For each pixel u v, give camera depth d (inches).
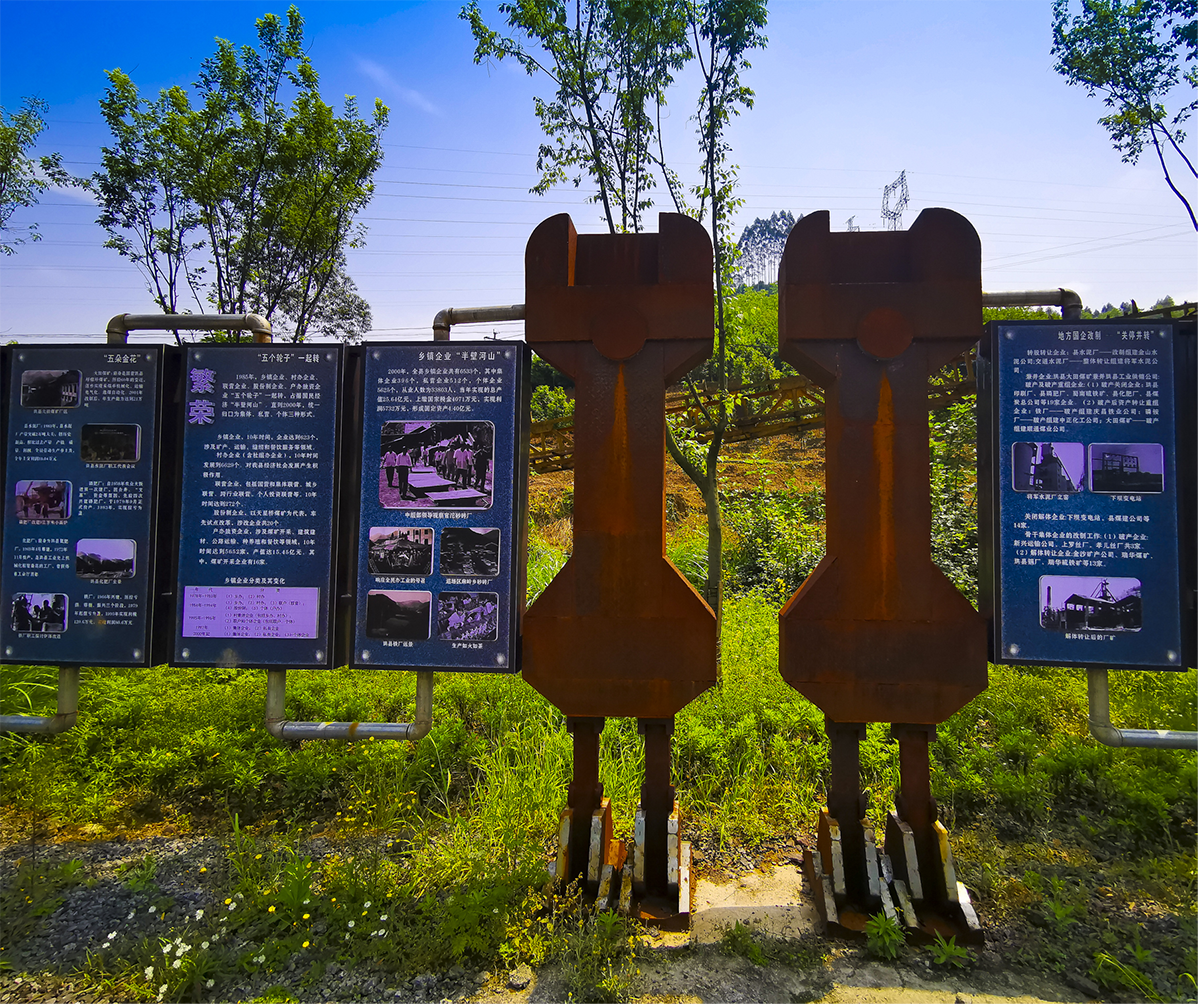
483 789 151.6
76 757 160.2
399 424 124.4
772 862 131.6
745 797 148.5
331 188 381.4
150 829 143.3
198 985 97.3
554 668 118.7
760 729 171.3
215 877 124.4
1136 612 113.0
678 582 116.8
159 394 129.9
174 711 179.6
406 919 111.3
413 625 122.2
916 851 114.3
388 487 124.2
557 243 120.3
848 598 114.9
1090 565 114.3
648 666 116.9
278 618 124.7
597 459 118.9
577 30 213.3
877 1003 94.6
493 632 121.1
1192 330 114.3
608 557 118.2
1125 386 115.3
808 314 116.8
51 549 129.6
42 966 102.6
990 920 112.7
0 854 133.4
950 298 114.3
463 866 124.1
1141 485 114.1
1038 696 189.2
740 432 438.0
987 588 119.8
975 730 179.3
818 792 154.3
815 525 348.2
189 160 345.7
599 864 114.9
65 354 131.3
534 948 102.5
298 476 126.3
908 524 114.8
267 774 155.6
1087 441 115.4
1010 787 145.3
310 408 126.9
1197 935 106.2
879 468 115.6
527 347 123.6
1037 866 127.0
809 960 103.0
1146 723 166.4
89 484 129.8
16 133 362.9
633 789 149.0
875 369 116.5
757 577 307.0
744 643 220.1
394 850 133.6
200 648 125.6
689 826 142.9
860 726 117.3
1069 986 98.2
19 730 130.3
